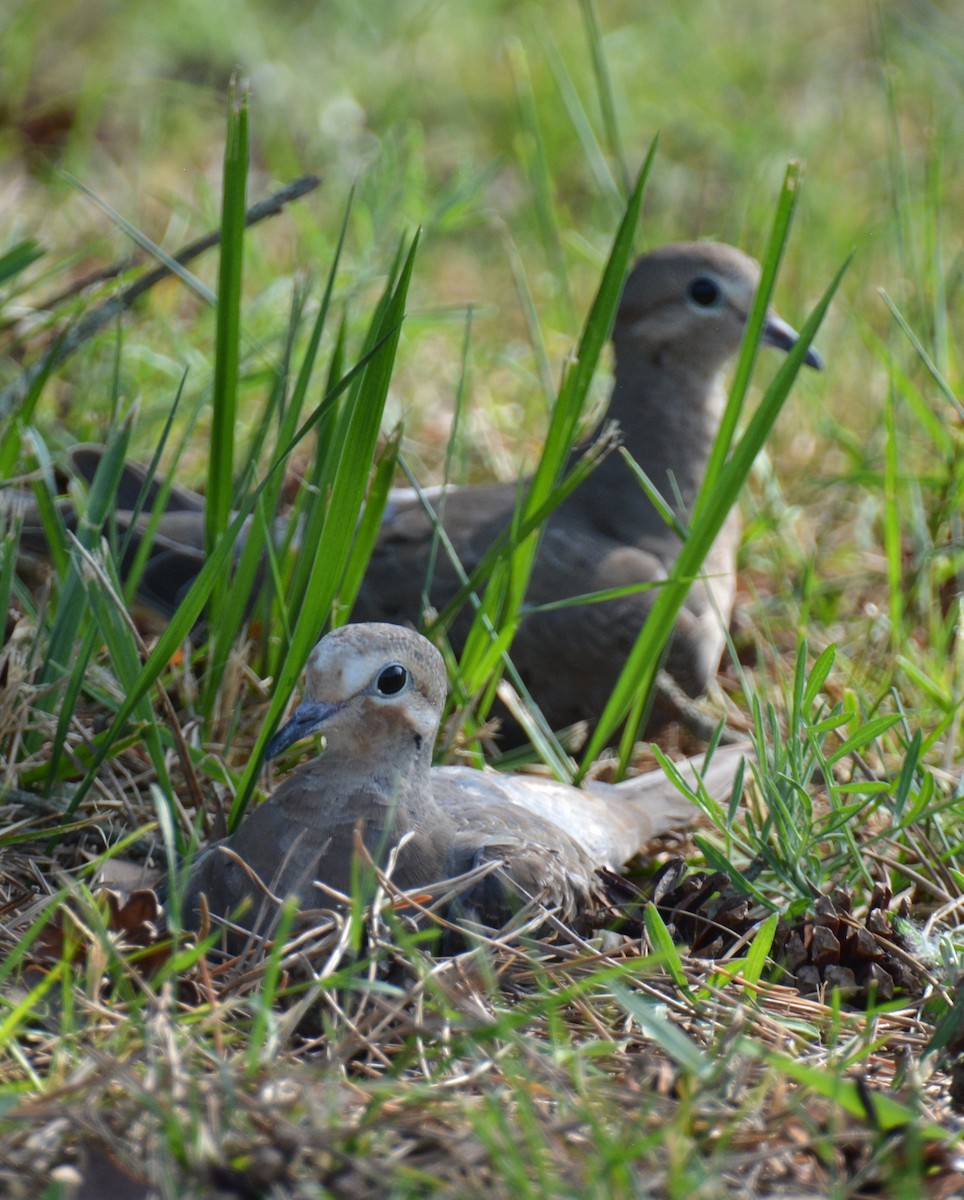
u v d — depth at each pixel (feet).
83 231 55.31
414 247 27.73
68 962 22.40
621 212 46.47
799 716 29.66
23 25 63.16
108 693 31.91
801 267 52.85
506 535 32.73
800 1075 20.47
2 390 38.34
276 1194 18.70
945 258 55.47
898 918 27.63
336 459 30.42
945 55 63.16
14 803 29.55
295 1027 23.43
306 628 28.96
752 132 64.08
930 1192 19.99
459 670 33.04
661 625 32.24
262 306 48.06
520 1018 21.40
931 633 37.47
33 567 36.55
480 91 69.10
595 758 33.96
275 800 26.58
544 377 42.93
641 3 78.89
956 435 39.58
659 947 25.31
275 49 70.69
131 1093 19.57
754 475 46.06
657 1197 18.93
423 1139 19.79
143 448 43.24
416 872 26.07
